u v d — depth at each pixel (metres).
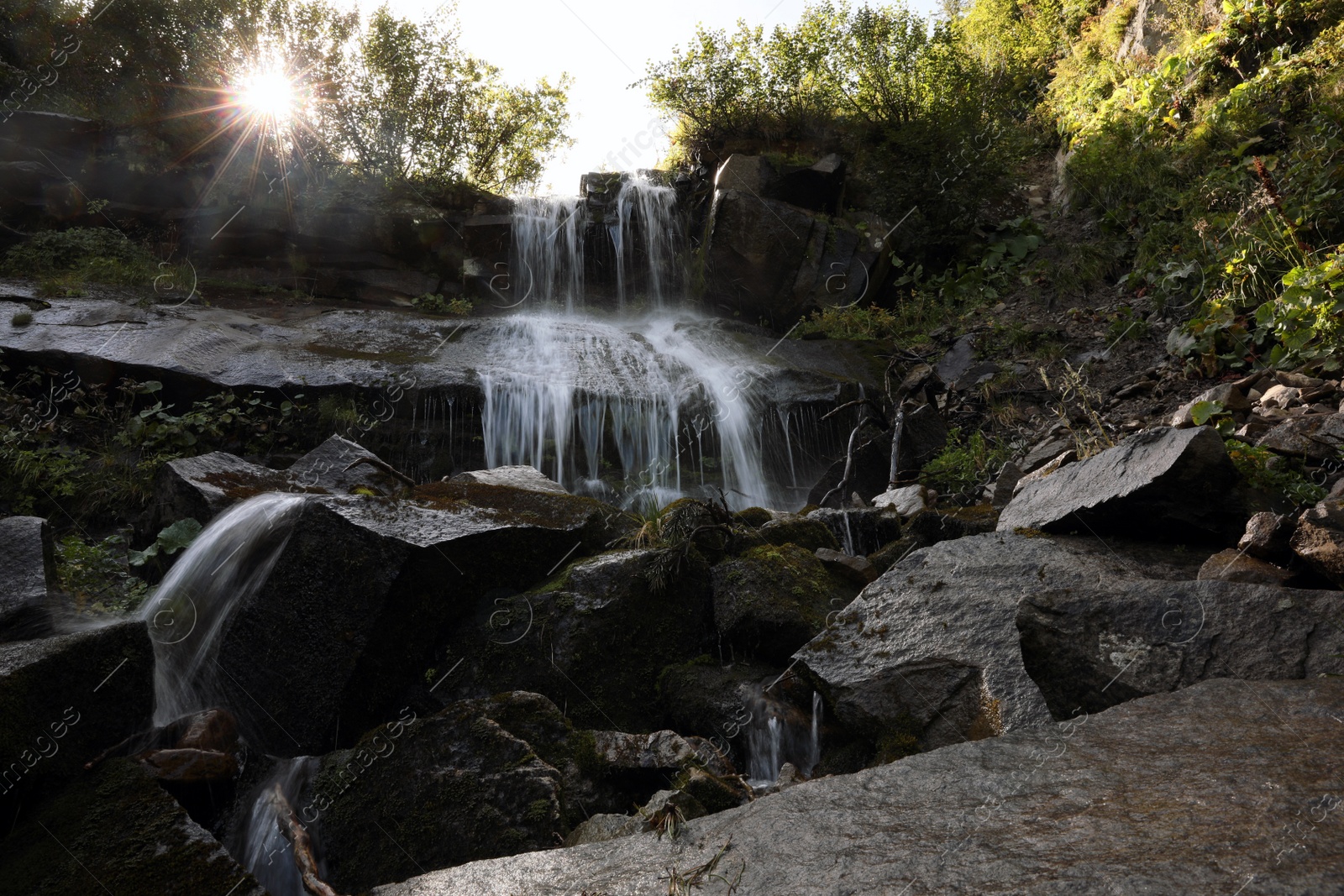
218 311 9.66
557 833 3.04
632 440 8.16
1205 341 7.41
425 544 4.05
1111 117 11.66
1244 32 10.27
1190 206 9.42
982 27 16.41
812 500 7.50
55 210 11.05
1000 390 8.71
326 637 3.96
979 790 2.25
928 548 4.15
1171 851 1.77
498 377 8.15
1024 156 12.60
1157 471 4.14
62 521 6.66
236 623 4.08
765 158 12.13
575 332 10.13
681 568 4.43
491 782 3.19
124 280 10.12
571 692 4.05
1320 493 4.27
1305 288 6.41
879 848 2.06
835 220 11.80
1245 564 3.57
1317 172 7.82
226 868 2.53
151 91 11.70
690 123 13.73
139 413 7.57
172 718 4.00
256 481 5.21
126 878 2.49
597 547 4.74
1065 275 10.27
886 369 9.44
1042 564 3.81
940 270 11.82
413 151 12.99
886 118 12.93
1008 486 5.95
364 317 9.96
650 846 2.40
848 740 3.64
